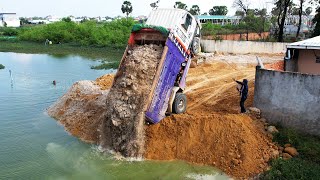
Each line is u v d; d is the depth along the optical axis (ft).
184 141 42.39
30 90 82.02
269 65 51.78
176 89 46.60
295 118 42.24
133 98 42.98
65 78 97.40
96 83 69.46
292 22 159.12
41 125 55.67
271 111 44.27
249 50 103.14
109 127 45.09
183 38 46.85
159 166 40.34
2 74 105.40
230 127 41.98
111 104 44.62
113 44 191.21
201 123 43.27
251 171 37.42
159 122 44.75
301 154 38.58
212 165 39.75
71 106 60.29
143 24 46.03
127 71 44.78
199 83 63.87
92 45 194.29
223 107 49.80
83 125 52.47
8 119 58.90
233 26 181.68
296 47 51.16
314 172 35.01
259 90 45.21
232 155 39.55
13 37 240.53
